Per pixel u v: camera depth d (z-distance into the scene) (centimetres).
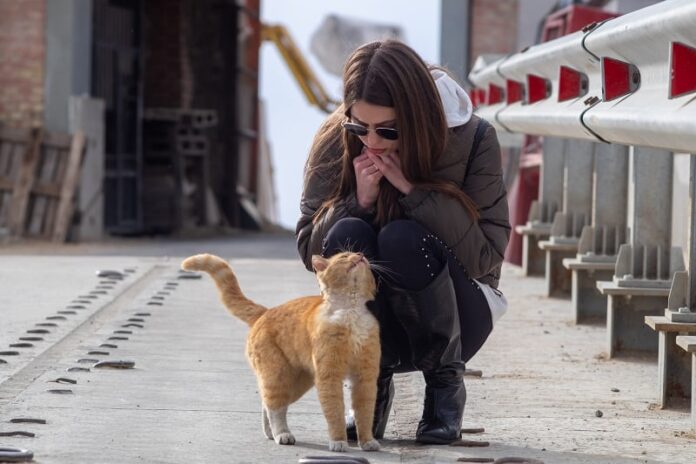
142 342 925
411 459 567
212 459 567
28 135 2231
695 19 546
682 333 721
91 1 2347
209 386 760
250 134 3747
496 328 1041
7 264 1555
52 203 2230
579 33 841
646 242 912
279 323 600
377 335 575
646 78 674
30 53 2280
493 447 603
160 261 1622
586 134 777
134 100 2792
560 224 1253
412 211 592
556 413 700
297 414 687
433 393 614
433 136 587
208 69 3347
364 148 612
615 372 843
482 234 604
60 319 1023
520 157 1677
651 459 576
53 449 580
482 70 1477
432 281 585
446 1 2273
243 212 3466
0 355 840
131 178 2783
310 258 634
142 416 668
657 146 629
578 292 1072
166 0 2991
